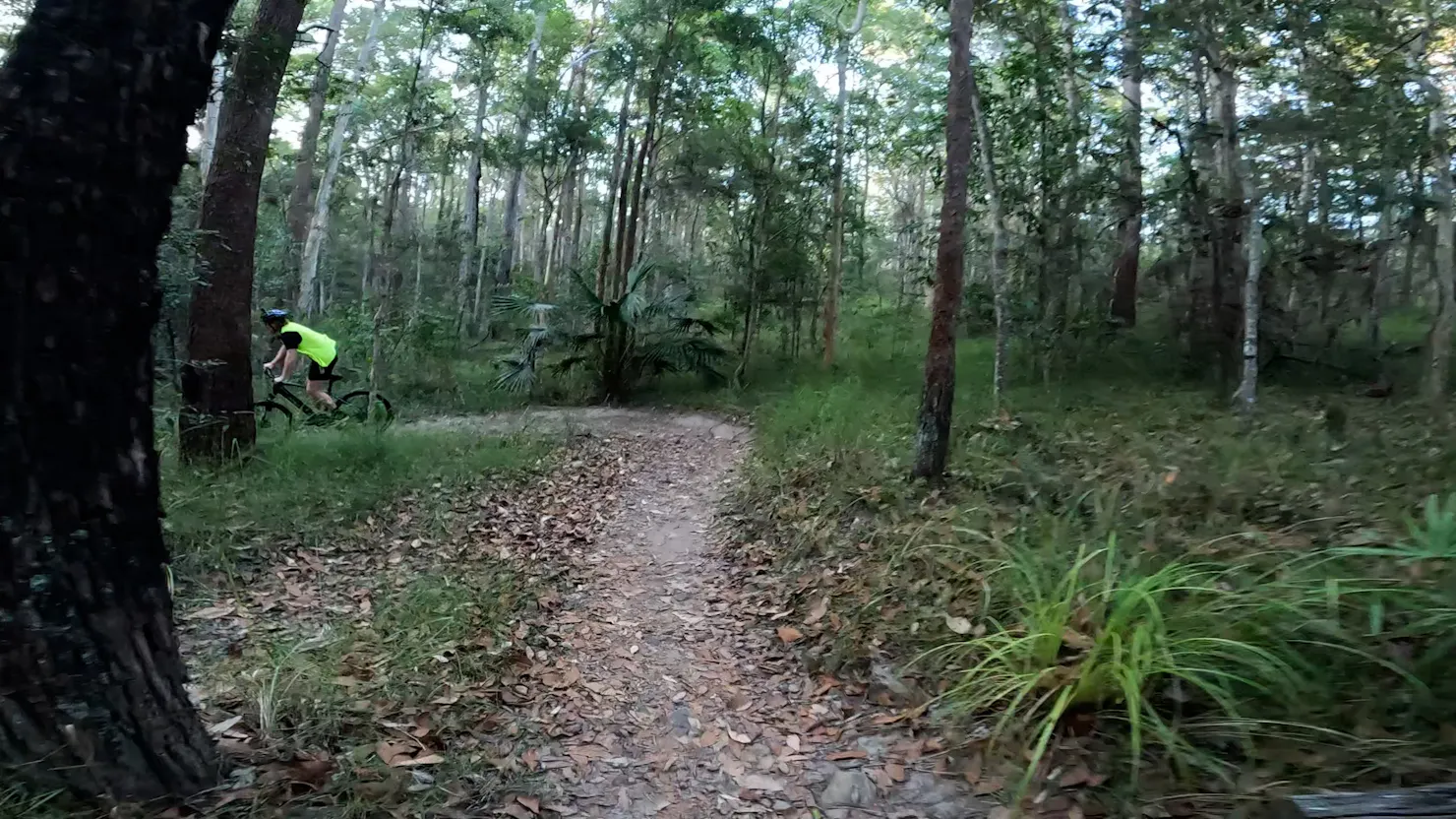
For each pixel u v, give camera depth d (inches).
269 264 649.0
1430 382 438.0
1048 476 261.1
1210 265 551.8
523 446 387.5
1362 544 171.3
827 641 186.7
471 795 125.3
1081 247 525.0
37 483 92.7
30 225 89.0
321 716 138.3
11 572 92.6
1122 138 509.0
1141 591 134.9
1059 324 514.3
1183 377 533.3
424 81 833.5
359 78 677.9
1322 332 598.5
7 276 88.6
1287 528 198.5
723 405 567.2
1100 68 465.1
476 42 709.3
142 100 94.3
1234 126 431.2
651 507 325.1
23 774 94.1
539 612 207.6
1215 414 393.4
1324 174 543.8
